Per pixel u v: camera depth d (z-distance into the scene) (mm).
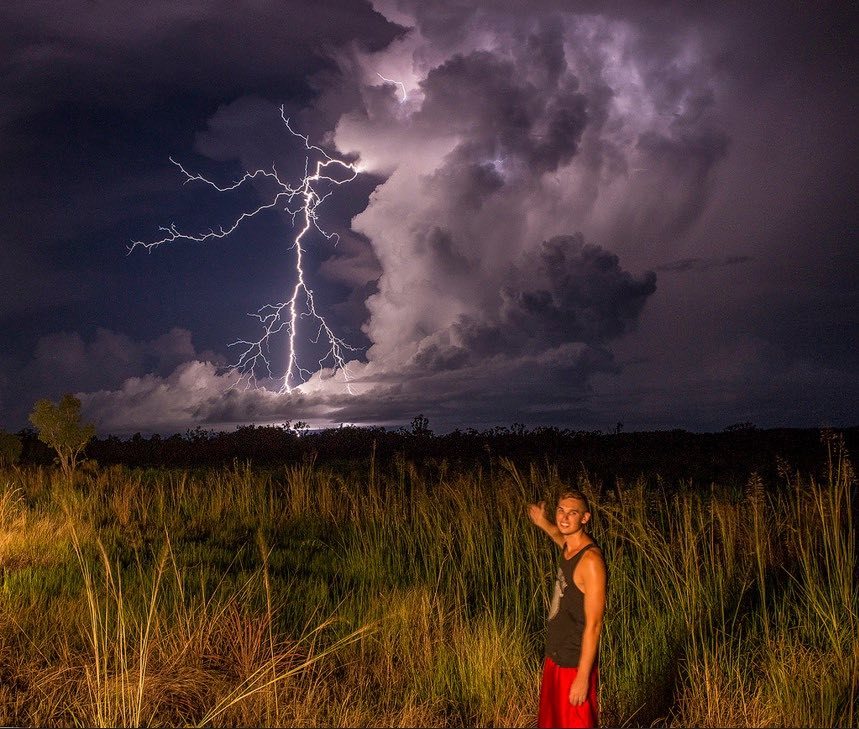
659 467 16578
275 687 6012
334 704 6129
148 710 5898
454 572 9938
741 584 8297
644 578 8820
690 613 7598
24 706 5980
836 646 6691
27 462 22547
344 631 7812
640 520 9578
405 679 6898
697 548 9188
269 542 12562
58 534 11664
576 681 4641
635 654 7336
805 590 7809
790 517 9758
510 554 9625
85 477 18406
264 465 21594
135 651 6637
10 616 7559
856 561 8727
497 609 8555
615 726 6117
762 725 5770
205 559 11141
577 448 21031
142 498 15117
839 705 6227
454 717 6223
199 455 23562
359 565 10805
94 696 5938
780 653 6719
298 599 9008
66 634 7250
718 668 6523
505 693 6398
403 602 8250
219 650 7012
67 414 19188
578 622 4758
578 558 4770
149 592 8578
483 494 12695
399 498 14133
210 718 5770
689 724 5953
